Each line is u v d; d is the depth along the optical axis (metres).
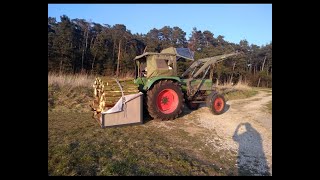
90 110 9.34
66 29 34.44
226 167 4.96
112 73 32.19
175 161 4.91
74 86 12.08
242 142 6.65
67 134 6.19
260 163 5.27
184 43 52.69
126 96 7.23
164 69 8.26
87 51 33.56
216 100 9.79
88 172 4.20
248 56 56.53
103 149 5.27
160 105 8.11
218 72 33.94
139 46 42.50
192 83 9.84
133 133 6.64
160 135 6.68
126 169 4.39
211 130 7.64
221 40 55.31
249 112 10.97
